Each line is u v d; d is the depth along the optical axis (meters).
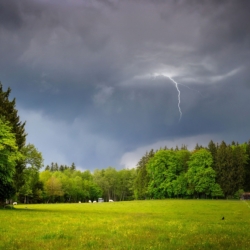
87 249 13.77
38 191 121.38
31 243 15.09
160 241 16.41
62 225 24.47
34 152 61.91
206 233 20.02
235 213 45.72
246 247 14.46
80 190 156.88
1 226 22.70
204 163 110.50
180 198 116.75
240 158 114.81
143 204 79.06
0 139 44.91
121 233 19.47
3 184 47.28
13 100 58.09
